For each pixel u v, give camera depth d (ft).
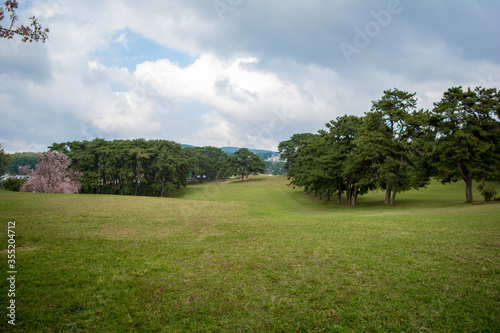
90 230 41.27
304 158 154.92
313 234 40.29
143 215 58.49
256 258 28.43
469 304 17.97
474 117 86.58
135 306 18.17
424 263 25.59
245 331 15.79
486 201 86.79
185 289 20.77
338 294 19.90
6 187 153.89
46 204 69.26
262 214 65.21
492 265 24.26
